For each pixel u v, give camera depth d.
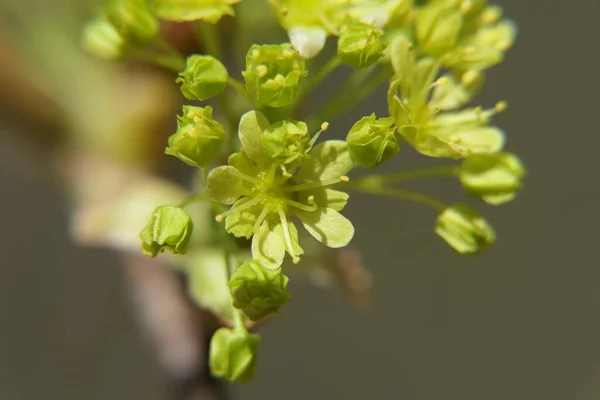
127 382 0.22
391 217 0.20
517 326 0.22
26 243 0.22
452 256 0.21
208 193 0.14
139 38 0.14
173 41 0.16
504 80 0.20
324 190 0.14
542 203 0.21
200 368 0.16
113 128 0.17
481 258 0.22
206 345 0.16
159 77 0.17
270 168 0.14
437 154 0.14
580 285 0.22
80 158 0.17
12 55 0.17
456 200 0.20
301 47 0.14
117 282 0.22
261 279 0.13
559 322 0.22
